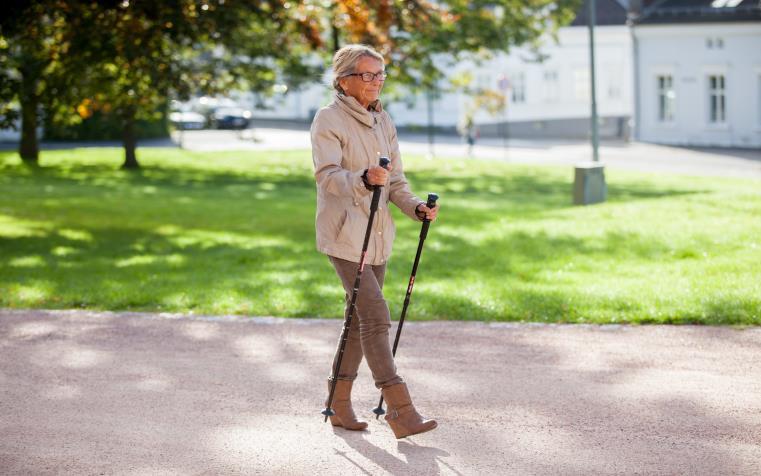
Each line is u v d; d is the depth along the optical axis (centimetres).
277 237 2320
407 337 1155
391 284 1527
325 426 824
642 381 941
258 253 1984
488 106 6050
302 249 2045
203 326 1237
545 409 858
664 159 5503
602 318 1220
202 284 1557
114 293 1458
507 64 8150
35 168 4903
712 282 1413
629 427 802
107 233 2434
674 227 2073
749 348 1059
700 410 843
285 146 7025
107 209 3062
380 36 2883
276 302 1367
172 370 1013
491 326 1210
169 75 2942
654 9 6838
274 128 9169
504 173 4788
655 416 829
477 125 8306
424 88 4912
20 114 2672
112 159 5628
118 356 1079
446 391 923
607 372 978
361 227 770
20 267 1819
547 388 925
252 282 1562
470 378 968
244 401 898
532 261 1755
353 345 809
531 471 710
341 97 777
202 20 2559
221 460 745
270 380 971
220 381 968
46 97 2711
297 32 2819
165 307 1362
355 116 771
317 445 776
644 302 1284
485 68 8200
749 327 1152
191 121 8512
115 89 3150
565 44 8050
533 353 1067
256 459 746
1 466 739
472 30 4816
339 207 773
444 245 2009
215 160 5719
